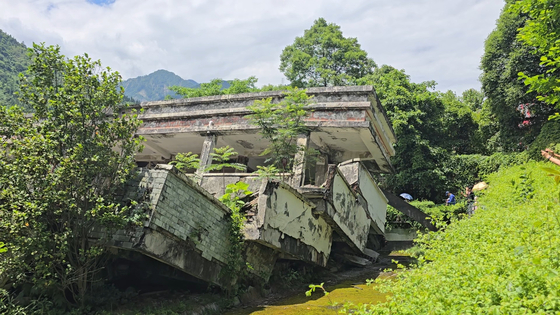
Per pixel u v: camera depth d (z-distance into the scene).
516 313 3.54
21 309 6.73
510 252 5.32
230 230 9.38
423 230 20.05
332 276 13.20
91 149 7.72
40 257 6.88
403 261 16.11
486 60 23.81
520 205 9.30
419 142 24.73
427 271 5.90
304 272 12.45
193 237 8.38
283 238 10.26
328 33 32.81
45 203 7.01
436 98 26.62
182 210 8.22
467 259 5.70
